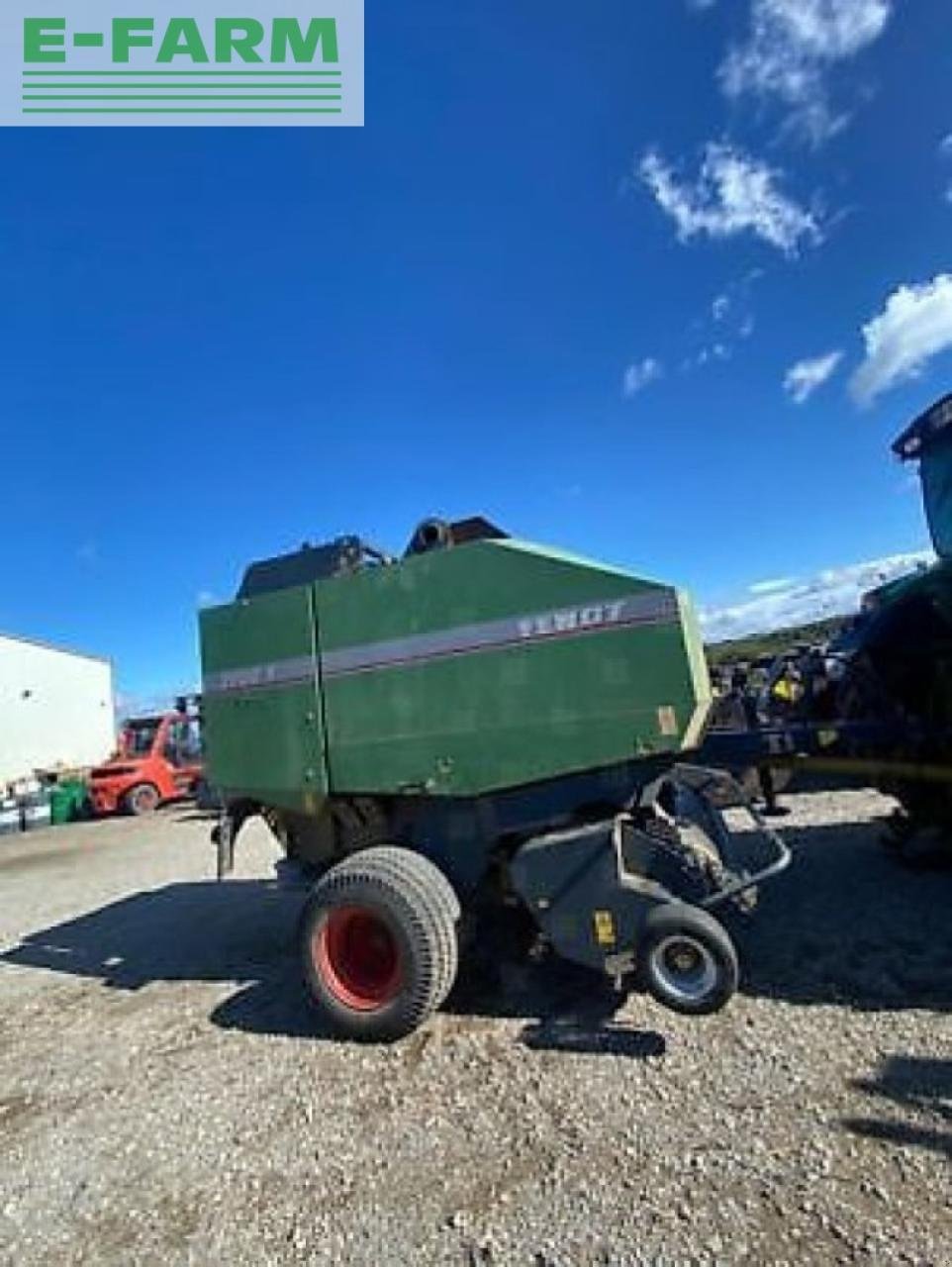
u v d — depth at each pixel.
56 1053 4.49
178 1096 3.80
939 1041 3.46
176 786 19.16
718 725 6.16
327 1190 2.96
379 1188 2.93
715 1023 3.87
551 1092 3.43
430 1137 3.20
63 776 23.41
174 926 7.03
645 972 3.73
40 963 6.37
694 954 3.64
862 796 8.73
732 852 4.67
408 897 4.00
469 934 4.47
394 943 4.03
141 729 19.42
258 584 5.06
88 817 19.58
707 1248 2.42
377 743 4.50
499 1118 3.29
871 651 5.77
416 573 4.45
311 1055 4.05
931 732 5.34
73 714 31.84
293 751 4.74
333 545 4.86
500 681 4.23
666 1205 2.64
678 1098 3.27
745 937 4.90
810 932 4.89
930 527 5.75
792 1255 2.35
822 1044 3.55
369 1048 4.05
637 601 3.98
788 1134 2.93
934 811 5.85
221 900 7.85
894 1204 2.51
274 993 5.01
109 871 10.68
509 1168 2.94
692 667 3.92
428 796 4.44
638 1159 2.90
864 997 3.97
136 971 5.85
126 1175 3.21
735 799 4.96
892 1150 2.77
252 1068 3.99
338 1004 4.13
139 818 17.81
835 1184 2.63
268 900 7.55
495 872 4.55
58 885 10.06
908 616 5.64
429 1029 4.13
